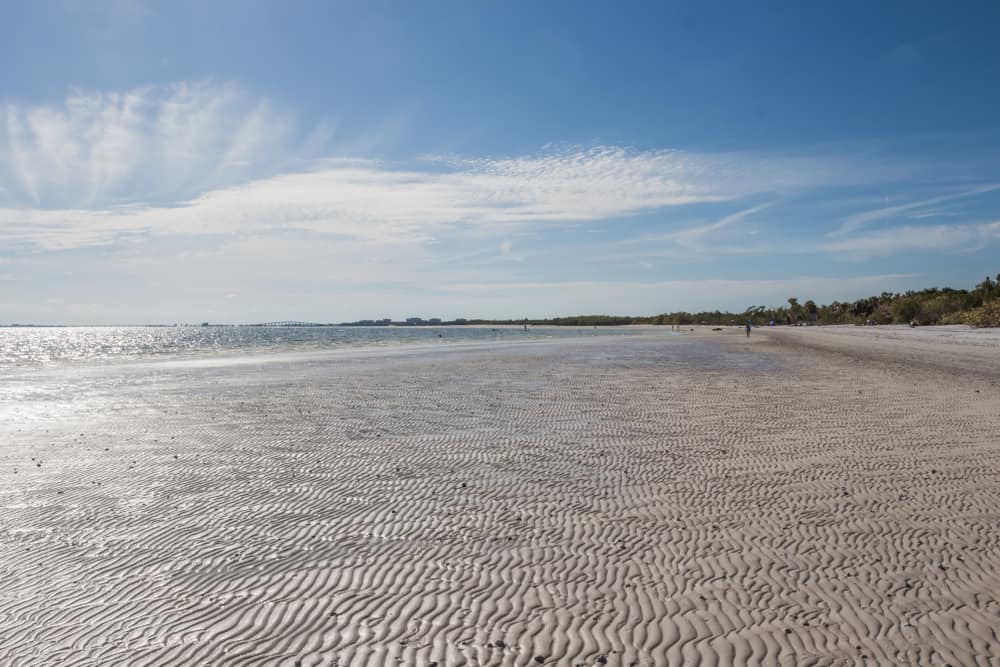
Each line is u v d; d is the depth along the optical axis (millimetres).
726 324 170250
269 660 4383
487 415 15180
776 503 7887
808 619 4875
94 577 5840
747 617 4934
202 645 4594
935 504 7676
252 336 115188
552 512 7680
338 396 19109
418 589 5551
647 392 19297
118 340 100562
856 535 6691
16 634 4773
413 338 91125
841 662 4250
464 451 11203
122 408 17172
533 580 5711
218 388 21781
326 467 10102
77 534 7020
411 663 4328
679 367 28891
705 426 13297
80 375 28375
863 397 17500
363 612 5117
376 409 16359
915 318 83875
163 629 4844
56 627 4883
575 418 14570
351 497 8414
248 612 5129
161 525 7320
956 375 22969
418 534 6961
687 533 6867
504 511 7738
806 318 137875
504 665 4289
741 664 4258
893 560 5996
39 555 6391
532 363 32188
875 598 5203
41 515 7715
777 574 5738
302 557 6316
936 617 4852
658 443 11641
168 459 10766
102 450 11562
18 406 17859
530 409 16062
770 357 35594
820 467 9633
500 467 9984
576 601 5277
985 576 5566
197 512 7812
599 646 4539
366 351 47469
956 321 70938
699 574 5781
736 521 7234
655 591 5449
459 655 4430
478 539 6781
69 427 14156
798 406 16000
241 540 6809
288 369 30016
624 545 6547
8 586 5648
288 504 8117
